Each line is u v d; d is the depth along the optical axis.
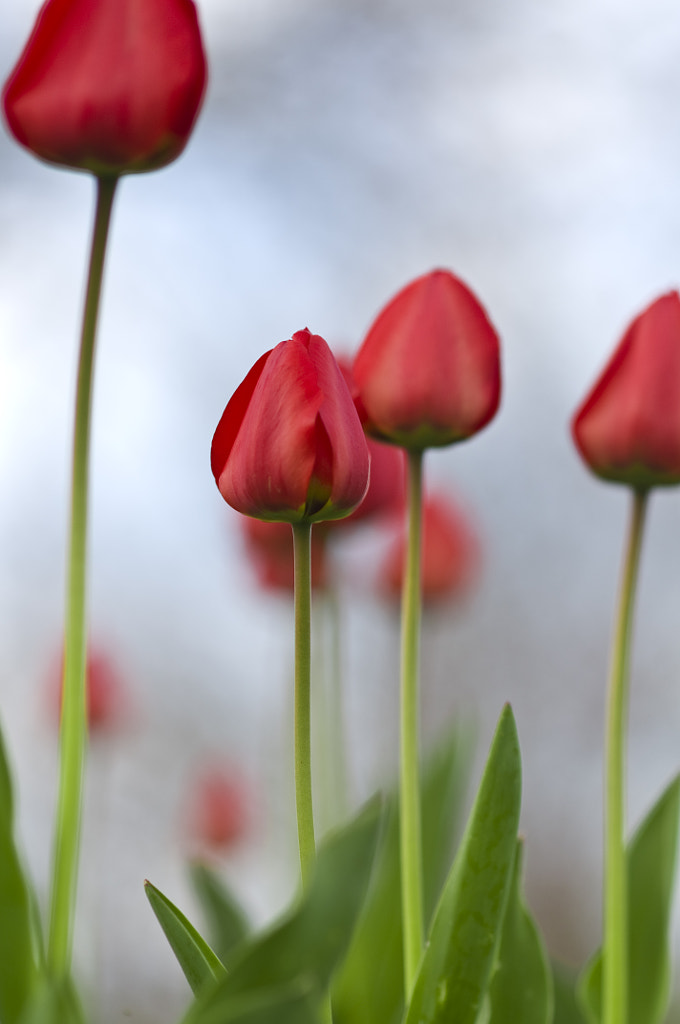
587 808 5.89
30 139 1.54
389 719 5.37
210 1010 1.39
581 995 1.63
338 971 1.62
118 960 5.11
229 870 3.20
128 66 1.53
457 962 1.48
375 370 1.56
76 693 1.53
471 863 1.48
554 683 5.91
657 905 1.65
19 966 1.51
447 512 2.23
